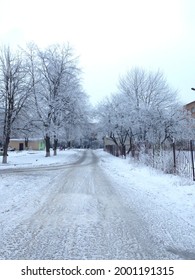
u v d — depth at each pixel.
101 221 7.49
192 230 6.67
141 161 25.08
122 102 45.16
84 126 45.00
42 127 39.16
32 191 12.23
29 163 30.97
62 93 41.78
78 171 21.45
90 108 46.25
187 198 10.23
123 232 6.54
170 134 38.16
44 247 5.57
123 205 9.45
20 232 6.54
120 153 47.44
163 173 17.88
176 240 5.99
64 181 15.58
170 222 7.34
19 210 8.73
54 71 42.62
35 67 39.84
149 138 38.16
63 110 42.00
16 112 31.34
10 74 31.23
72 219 7.70
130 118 41.50
